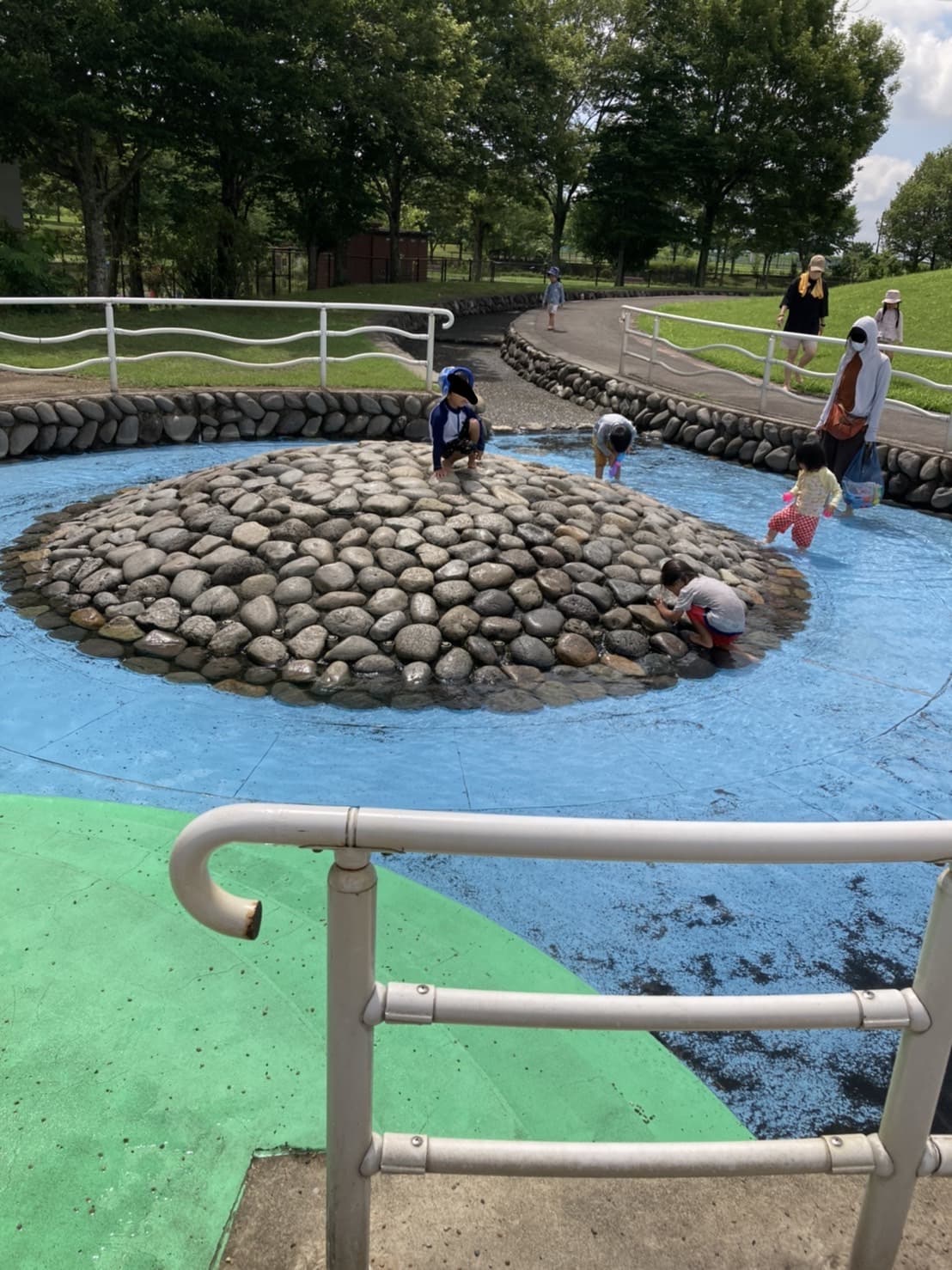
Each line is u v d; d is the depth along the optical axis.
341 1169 1.52
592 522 6.41
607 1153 1.51
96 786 3.97
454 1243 1.79
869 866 3.78
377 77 19.84
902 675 5.59
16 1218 1.92
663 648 5.59
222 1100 2.25
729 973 3.13
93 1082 2.29
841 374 8.70
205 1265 1.83
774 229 44.91
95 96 15.91
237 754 4.31
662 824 1.34
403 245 34.12
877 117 41.62
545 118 29.14
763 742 4.70
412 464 6.71
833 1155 1.54
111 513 6.84
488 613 5.48
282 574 5.65
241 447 10.48
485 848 1.31
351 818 1.30
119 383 10.86
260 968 2.76
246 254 22.14
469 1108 2.38
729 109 41.41
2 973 2.67
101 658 5.16
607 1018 1.44
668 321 21.03
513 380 17.11
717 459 11.45
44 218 34.34
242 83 16.91
